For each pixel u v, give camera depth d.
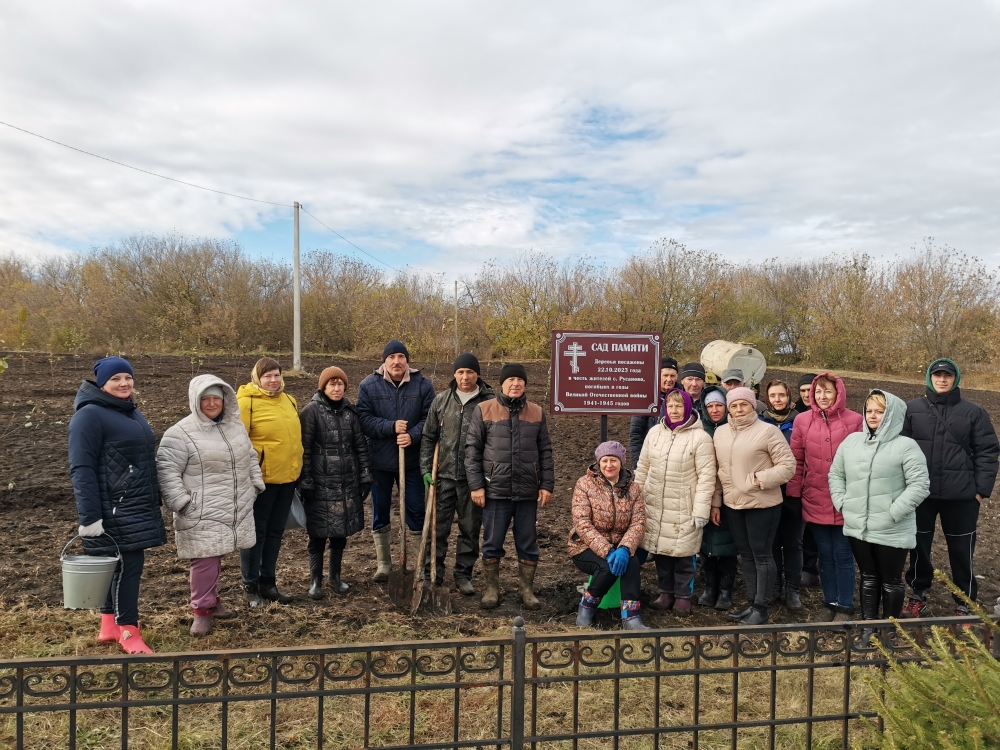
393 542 6.61
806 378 5.57
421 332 23.75
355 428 5.25
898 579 4.58
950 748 2.16
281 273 29.55
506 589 5.51
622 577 4.90
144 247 28.27
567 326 19.42
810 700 2.97
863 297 27.20
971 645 2.94
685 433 5.10
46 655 4.06
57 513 6.82
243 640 4.40
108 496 3.91
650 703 3.73
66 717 3.39
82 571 3.78
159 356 21.66
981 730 2.26
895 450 4.52
